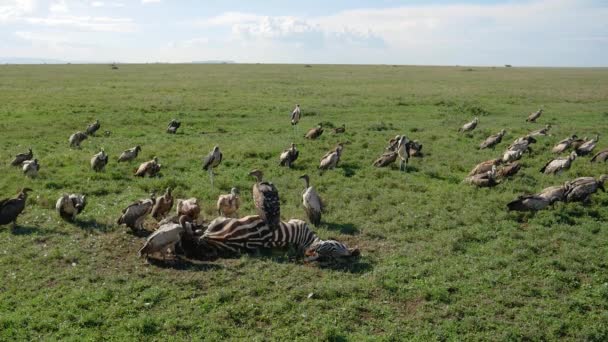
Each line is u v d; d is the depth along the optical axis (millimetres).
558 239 11914
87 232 11836
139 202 11742
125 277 9695
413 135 24812
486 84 57281
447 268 10359
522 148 19625
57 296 9008
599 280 9961
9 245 11016
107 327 8141
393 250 11359
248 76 66500
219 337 7961
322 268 10391
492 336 8156
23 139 23031
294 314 8641
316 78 63719
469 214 13445
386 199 14680
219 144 21922
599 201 14539
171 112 31078
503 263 10625
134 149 18859
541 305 9086
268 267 10312
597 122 30562
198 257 10750
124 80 56375
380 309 8812
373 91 46031
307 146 21484
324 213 13539
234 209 12414
